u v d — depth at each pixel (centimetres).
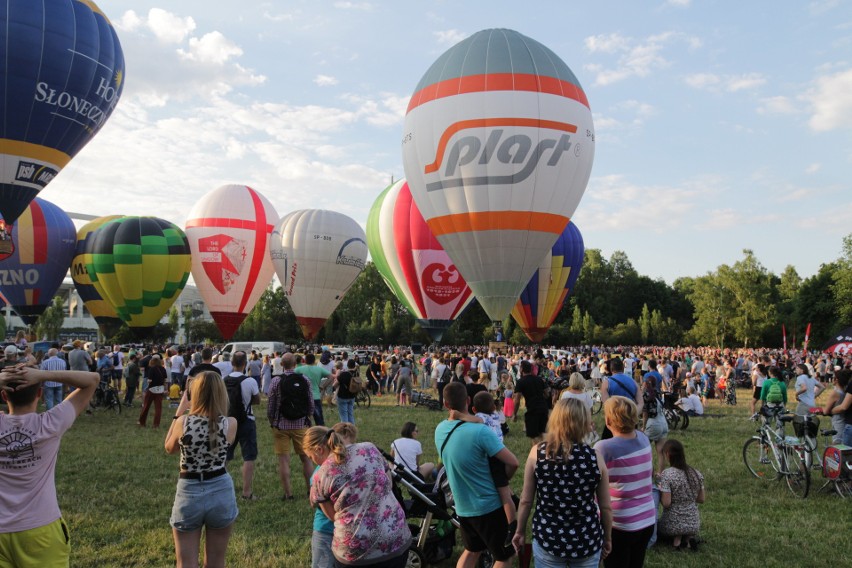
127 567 553
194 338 7356
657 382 913
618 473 410
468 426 445
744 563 579
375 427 1398
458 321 7331
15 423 327
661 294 10150
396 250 2508
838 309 5778
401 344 7031
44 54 1706
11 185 1769
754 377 1602
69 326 8644
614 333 7812
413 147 1864
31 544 323
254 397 769
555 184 1750
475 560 468
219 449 421
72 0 1808
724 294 7138
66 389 1659
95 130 1909
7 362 1183
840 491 807
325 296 2947
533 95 1731
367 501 378
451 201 1797
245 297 3002
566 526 359
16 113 1706
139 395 2108
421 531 549
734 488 849
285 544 611
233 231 2925
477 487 439
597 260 9744
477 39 1841
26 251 2716
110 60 1880
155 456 1029
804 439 825
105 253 2730
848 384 816
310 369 1002
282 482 774
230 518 425
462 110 1745
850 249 5612
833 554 603
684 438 1282
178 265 2817
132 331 2850
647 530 409
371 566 371
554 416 374
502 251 1788
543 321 2708
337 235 2909
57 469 928
